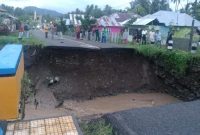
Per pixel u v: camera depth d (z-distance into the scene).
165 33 25.20
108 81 18.14
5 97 3.39
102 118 5.99
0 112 3.41
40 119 3.68
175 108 6.55
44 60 16.33
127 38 25.75
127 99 17.09
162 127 5.44
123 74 18.61
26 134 3.19
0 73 3.30
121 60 18.67
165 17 26.66
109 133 5.18
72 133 3.24
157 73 18.66
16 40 15.38
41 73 15.80
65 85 16.80
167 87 18.22
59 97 16.16
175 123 5.66
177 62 16.78
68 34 38.00
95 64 18.03
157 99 17.09
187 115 6.14
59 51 17.05
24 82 6.54
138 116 5.88
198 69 15.85
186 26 26.19
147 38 22.28
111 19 31.19
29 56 15.28
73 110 13.94
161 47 19.05
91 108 14.97
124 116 5.86
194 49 16.86
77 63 17.58
